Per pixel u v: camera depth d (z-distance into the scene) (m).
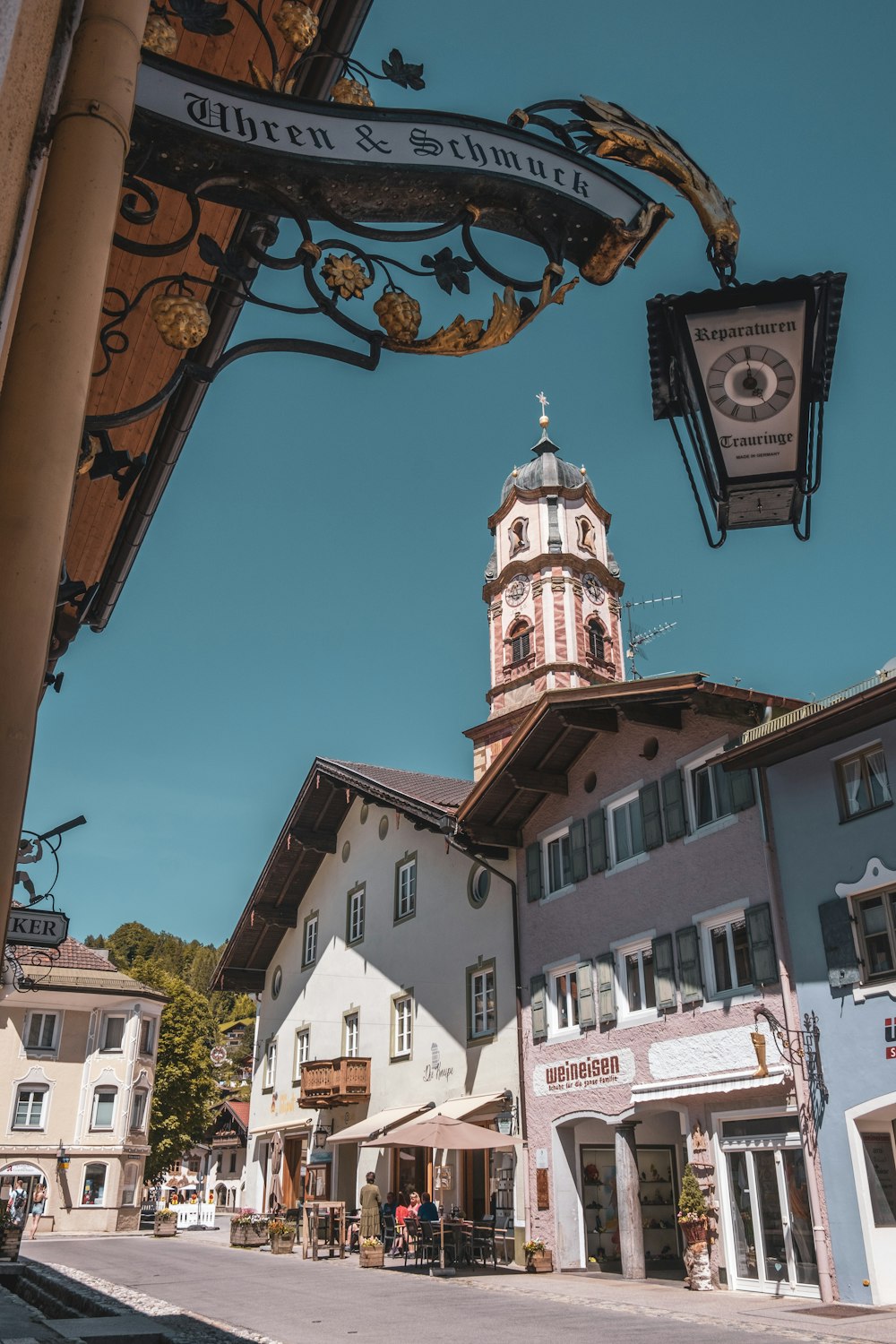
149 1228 48.91
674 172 3.11
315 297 2.78
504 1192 21.80
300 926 34.53
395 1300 15.39
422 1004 26.06
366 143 2.67
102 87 2.02
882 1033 14.90
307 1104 28.56
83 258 1.89
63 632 6.77
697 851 18.58
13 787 1.59
